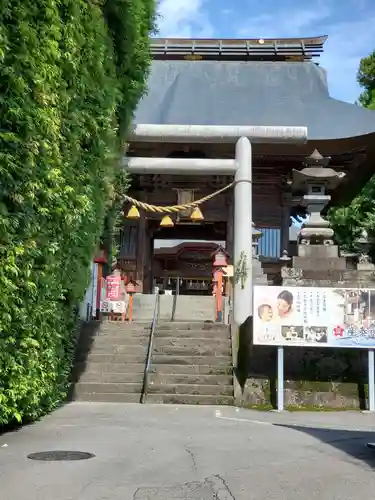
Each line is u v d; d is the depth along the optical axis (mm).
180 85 21859
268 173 21750
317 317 11148
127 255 22156
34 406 8000
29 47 6684
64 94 7980
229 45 24172
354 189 23203
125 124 12797
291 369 11508
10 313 6570
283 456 6199
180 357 12328
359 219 24703
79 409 9719
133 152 19688
